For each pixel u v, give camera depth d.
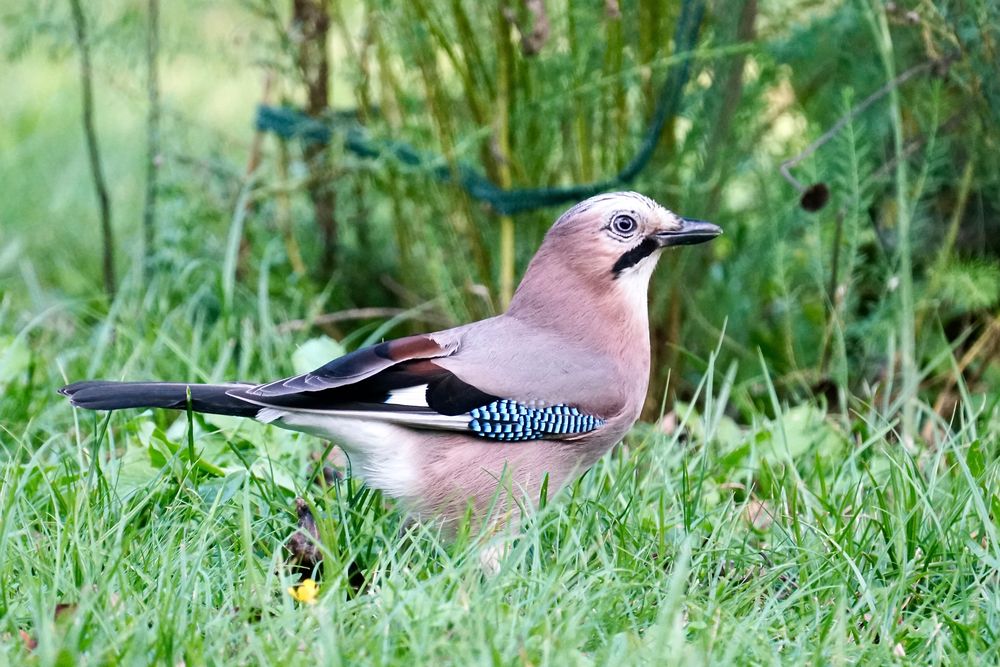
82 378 10.55
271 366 10.75
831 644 6.82
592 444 8.50
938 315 11.20
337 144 11.48
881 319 10.69
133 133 16.02
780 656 6.73
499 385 8.14
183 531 7.68
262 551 7.98
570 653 6.24
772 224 11.09
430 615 6.50
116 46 12.23
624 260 8.67
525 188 11.11
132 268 12.05
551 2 10.91
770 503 8.75
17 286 12.89
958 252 11.34
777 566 7.55
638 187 10.82
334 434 7.94
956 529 7.87
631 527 8.12
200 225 12.27
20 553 7.17
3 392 9.94
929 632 6.97
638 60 10.74
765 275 11.37
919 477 8.41
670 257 10.85
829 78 11.20
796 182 9.98
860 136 10.46
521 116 11.03
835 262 10.66
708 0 10.63
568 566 7.54
